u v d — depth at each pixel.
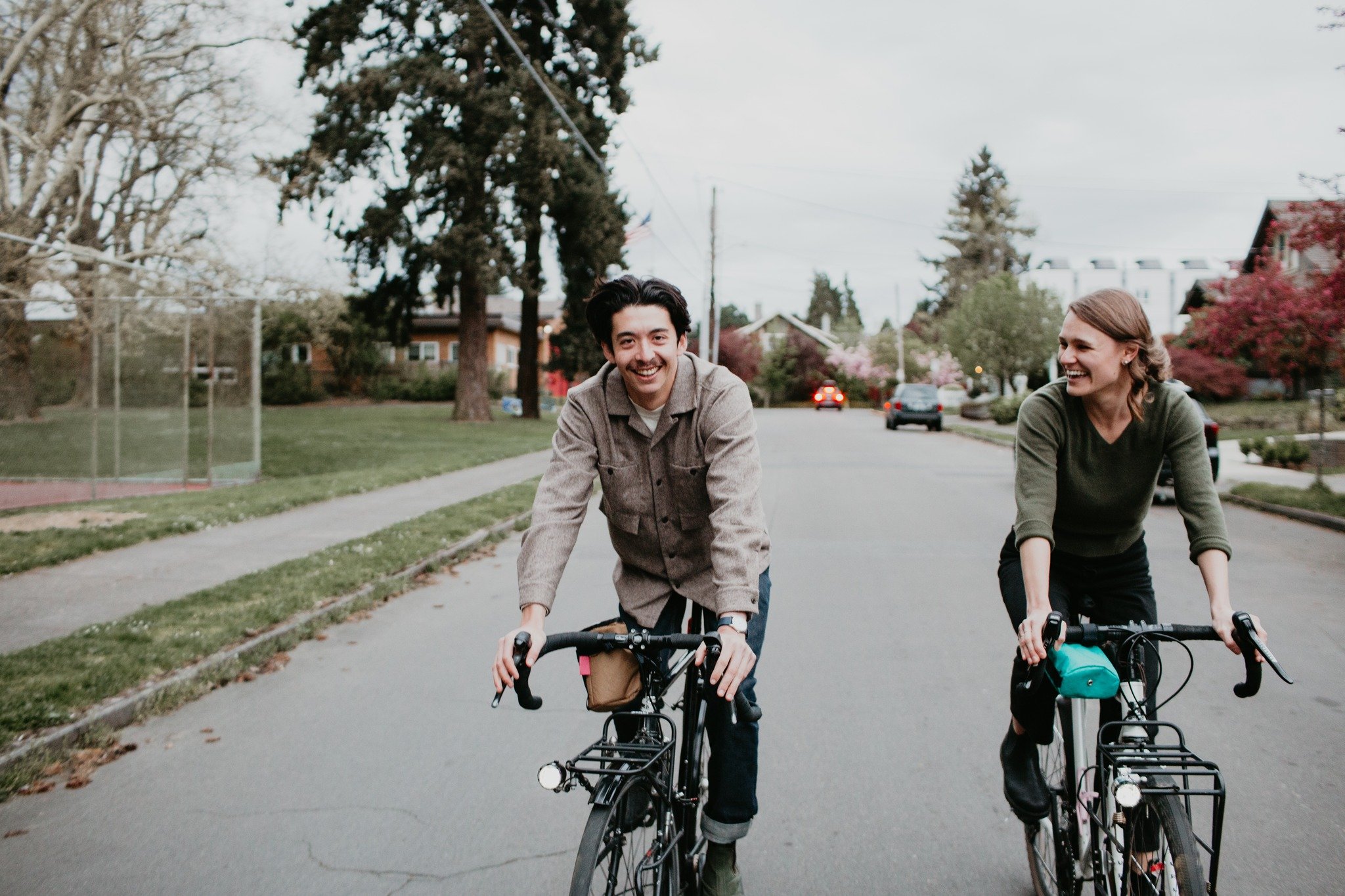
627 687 2.37
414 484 15.58
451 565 9.43
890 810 3.85
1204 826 3.65
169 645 5.89
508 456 20.83
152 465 18.52
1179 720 4.83
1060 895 2.89
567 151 27.14
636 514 2.79
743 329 82.38
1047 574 2.57
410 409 43.28
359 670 5.88
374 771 4.30
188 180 21.55
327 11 26.48
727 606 2.42
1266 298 13.60
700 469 2.71
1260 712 4.93
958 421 40.62
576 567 9.09
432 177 26.36
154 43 20.84
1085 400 2.67
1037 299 42.22
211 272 21.98
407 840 3.64
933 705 5.09
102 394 17.72
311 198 25.70
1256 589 7.87
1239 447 23.11
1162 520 11.95
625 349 2.60
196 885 3.32
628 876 2.34
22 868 3.45
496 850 3.55
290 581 7.75
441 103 26.81
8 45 19.41
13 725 4.56
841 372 71.19
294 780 4.21
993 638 6.41
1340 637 6.34
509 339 58.94
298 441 24.27
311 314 40.75
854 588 7.99
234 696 5.39
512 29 28.36
